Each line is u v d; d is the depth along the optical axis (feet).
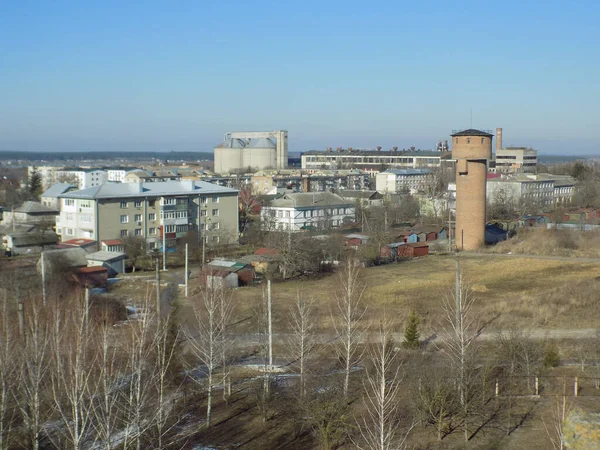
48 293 182.60
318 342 153.07
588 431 43.47
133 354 99.71
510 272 239.09
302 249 244.22
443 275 235.81
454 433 103.24
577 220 367.25
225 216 347.15
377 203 433.07
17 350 118.21
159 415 95.30
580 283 206.18
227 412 118.32
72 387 94.27
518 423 105.60
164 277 245.65
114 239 302.04
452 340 132.16
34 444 94.22
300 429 108.78
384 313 170.30
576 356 139.33
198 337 157.38
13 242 300.40
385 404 94.22
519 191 468.34
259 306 186.50
